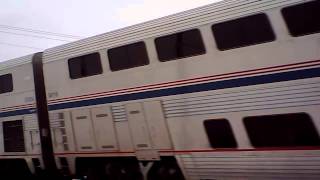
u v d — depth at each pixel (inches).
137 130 426.9
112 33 447.8
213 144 376.8
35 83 531.5
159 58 408.8
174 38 398.6
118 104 441.4
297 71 323.9
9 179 642.2
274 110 335.3
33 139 538.9
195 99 382.6
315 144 321.4
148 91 415.8
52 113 510.0
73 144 491.2
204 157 382.3
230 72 360.5
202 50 379.6
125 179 469.1
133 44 429.1
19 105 556.4
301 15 326.0
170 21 401.7
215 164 376.8
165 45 404.8
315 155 322.0
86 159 495.8
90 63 469.4
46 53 521.7
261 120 347.3
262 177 352.5
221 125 370.6
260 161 350.6
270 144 344.8
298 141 329.4
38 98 528.1
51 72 511.8
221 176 377.4
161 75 406.3
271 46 338.3
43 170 550.3
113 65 447.2
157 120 409.4
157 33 409.1
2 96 582.9
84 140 478.6
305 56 320.8
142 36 420.5
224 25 366.0
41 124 525.7
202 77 378.0
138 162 458.0
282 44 332.8
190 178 397.7
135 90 426.3
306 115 321.7
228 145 368.8
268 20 341.4
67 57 492.7
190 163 392.2
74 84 485.1
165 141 406.0
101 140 460.8
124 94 435.5
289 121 332.2
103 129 457.7
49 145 520.7
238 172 364.5
